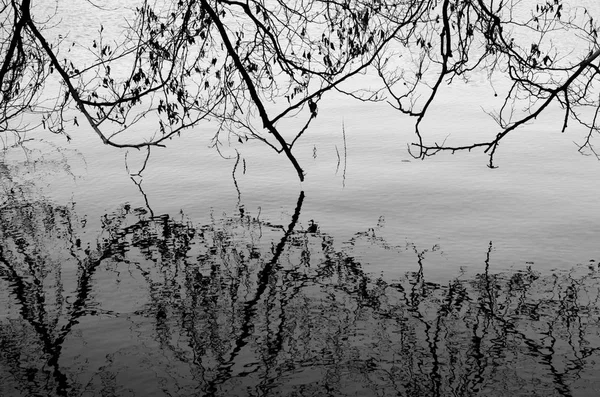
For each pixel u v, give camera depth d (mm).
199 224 11531
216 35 24719
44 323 8016
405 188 13180
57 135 17609
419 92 21766
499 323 7867
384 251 10141
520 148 15898
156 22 7938
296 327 7871
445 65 6785
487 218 11453
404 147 16281
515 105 19953
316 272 9453
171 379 6805
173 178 14156
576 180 13477
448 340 7520
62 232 11180
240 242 10672
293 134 17578
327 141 16906
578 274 9133
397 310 8250
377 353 7270
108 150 16312
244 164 15055
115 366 7066
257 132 17688
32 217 11930
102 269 9641
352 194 12930
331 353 7277
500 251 9992
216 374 6895
